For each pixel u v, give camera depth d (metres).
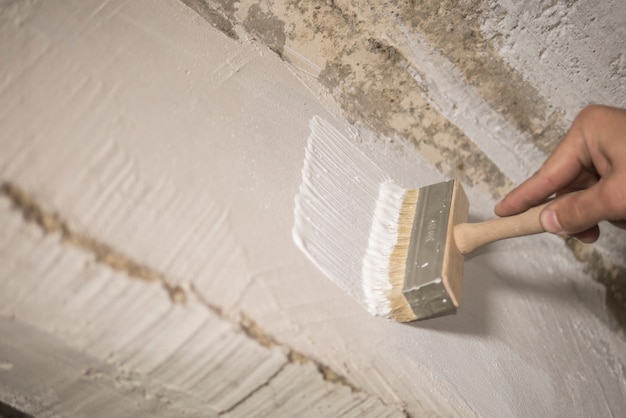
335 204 0.82
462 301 0.94
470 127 1.09
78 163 0.64
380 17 0.97
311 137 0.87
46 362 0.71
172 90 0.75
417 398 0.79
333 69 0.98
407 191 0.90
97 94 0.69
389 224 0.86
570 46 1.03
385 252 0.82
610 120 0.82
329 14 0.95
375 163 0.95
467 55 1.03
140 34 0.76
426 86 1.04
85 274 0.63
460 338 0.90
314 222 0.78
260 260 0.71
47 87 0.67
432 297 0.77
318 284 0.74
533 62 1.05
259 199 0.74
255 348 0.68
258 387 0.72
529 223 0.80
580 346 1.09
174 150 0.71
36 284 0.63
